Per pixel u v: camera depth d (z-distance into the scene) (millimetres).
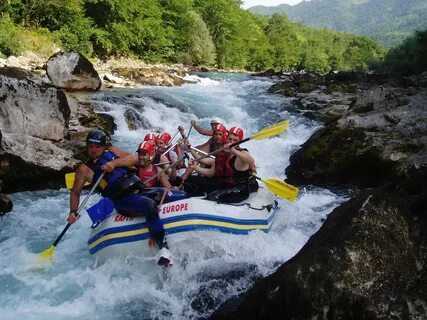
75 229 5148
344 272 2766
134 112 10664
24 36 20109
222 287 3977
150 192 4520
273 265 4301
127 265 4234
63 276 4113
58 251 4598
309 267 2881
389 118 7379
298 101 14109
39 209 5727
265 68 56531
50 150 6809
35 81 7664
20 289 3879
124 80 16844
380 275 2742
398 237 2891
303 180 7238
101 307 3705
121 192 4285
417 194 3141
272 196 5184
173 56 34938
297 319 2787
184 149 5805
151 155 4672
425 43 26500
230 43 45469
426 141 6457
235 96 15336
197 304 3771
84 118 9258
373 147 6676
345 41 127125
